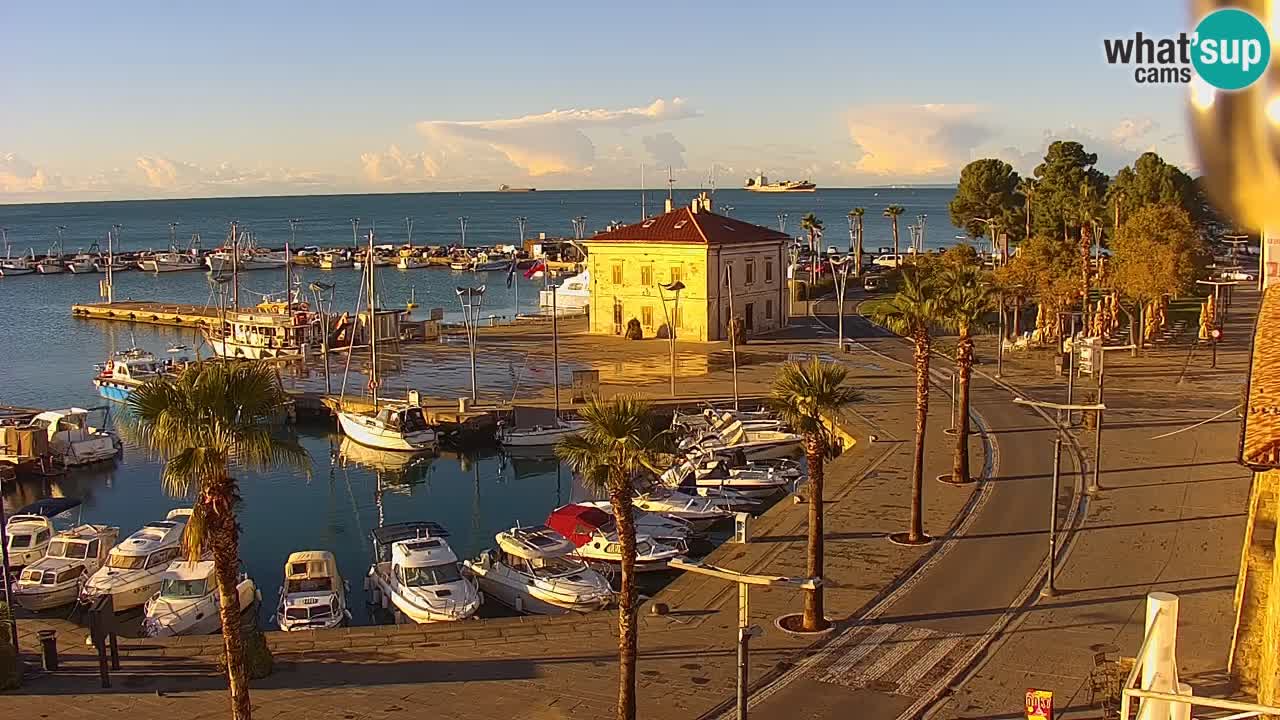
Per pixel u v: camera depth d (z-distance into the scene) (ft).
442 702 93.25
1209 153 22.33
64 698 95.30
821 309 411.34
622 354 312.71
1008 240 459.32
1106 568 121.39
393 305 521.65
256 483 209.15
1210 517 139.33
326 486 206.69
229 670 78.95
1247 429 58.13
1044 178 437.58
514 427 228.22
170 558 144.66
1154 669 55.52
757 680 96.07
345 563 160.15
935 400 230.27
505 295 565.94
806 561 129.39
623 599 83.05
